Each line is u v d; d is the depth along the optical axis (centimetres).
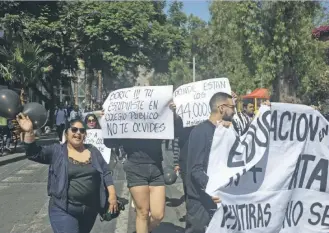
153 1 3469
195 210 460
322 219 474
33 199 972
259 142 448
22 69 2336
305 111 462
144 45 3209
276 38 1698
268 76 1750
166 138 536
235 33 1867
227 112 461
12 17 2492
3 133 1802
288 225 464
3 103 437
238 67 2956
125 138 550
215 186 430
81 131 468
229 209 433
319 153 472
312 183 472
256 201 446
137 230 540
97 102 4175
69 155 466
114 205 477
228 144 437
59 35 2845
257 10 1708
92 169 465
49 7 2828
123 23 3011
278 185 452
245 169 437
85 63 3203
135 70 3306
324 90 2109
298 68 1772
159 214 540
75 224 460
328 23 2483
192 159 455
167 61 3478
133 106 548
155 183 540
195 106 722
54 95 3391
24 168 1501
